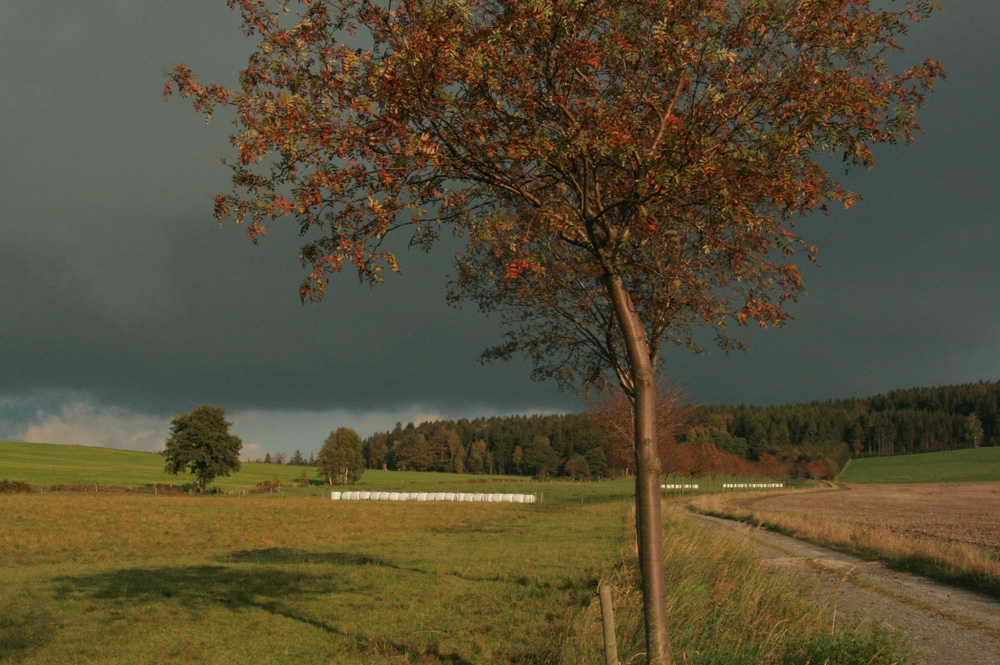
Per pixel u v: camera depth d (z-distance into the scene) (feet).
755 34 21.31
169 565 65.00
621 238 22.90
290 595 47.57
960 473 491.31
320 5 19.98
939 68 21.43
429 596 46.88
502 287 32.07
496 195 23.39
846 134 21.57
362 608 42.96
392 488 340.18
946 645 30.45
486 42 19.75
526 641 32.83
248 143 19.38
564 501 225.35
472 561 66.08
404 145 19.85
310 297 20.74
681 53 20.20
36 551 78.02
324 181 19.94
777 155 19.94
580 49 19.99
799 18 21.40
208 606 43.62
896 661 23.71
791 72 21.07
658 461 22.00
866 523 124.47
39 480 296.51
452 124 20.74
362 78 20.08
